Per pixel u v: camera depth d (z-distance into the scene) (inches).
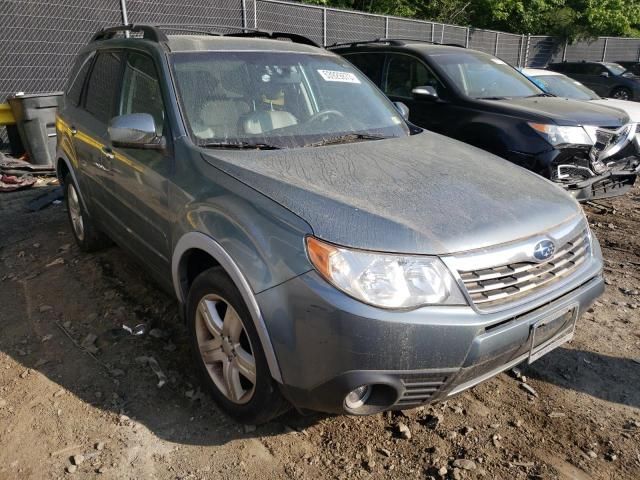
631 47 1032.2
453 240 87.2
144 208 125.9
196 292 106.3
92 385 118.3
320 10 494.9
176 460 98.3
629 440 105.1
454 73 254.4
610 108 248.1
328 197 93.2
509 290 90.8
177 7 396.5
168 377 121.0
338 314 81.1
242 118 124.1
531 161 216.2
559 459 100.1
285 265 86.5
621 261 192.4
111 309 148.9
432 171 110.7
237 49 140.0
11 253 187.8
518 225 94.4
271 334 88.1
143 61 136.9
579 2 962.7
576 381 123.0
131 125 114.0
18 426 106.1
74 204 184.9
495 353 88.0
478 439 104.7
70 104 180.2
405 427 106.1
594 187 232.5
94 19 353.4
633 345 137.4
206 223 100.9
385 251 83.8
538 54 892.6
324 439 104.2
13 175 279.3
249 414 100.3
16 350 131.0
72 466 96.3
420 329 82.0
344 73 154.9
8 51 322.0
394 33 582.9
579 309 102.1
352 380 82.8
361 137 132.8
